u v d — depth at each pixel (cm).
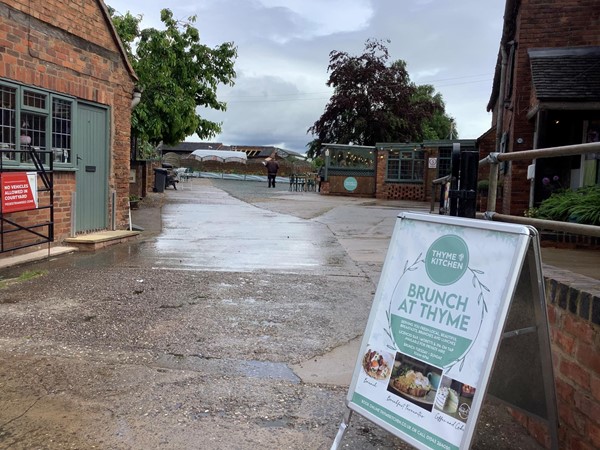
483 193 1509
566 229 289
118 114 1027
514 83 1150
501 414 347
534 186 972
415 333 259
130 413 333
